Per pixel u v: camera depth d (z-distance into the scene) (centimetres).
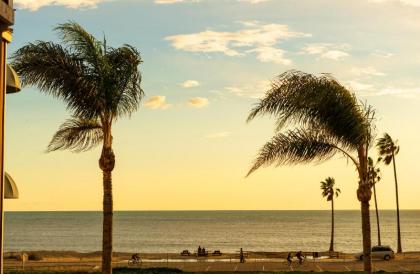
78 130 2397
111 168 2231
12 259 6538
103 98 2223
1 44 1652
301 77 1981
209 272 4044
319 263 5756
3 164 1662
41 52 2189
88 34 2211
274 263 5738
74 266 5128
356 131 1984
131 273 3675
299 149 2027
